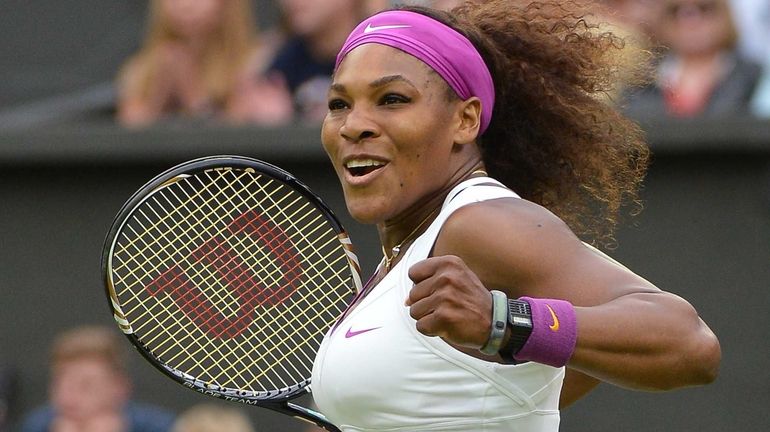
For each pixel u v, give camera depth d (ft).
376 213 22.09
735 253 46.91
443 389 20.80
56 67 54.08
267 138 47.78
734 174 46.85
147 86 52.26
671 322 18.58
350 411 21.56
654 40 33.71
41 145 48.83
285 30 52.11
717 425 47.14
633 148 26.81
